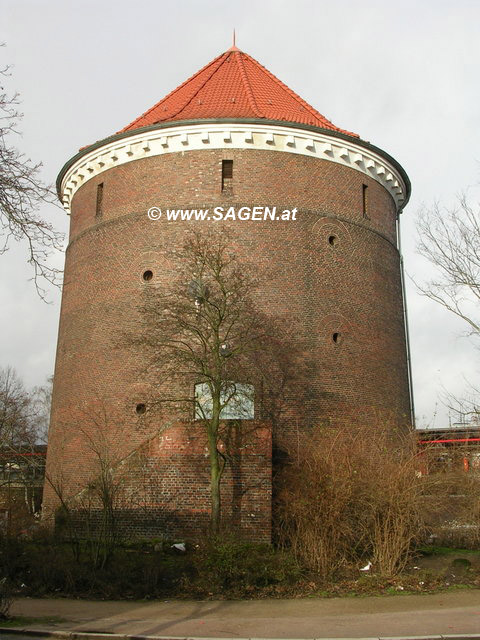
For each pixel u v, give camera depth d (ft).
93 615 43.24
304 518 56.44
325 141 85.87
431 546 66.33
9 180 32.48
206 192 81.87
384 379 84.99
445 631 37.83
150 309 71.56
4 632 38.55
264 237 80.74
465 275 67.92
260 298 78.43
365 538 57.82
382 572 54.90
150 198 83.56
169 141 84.07
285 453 73.82
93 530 68.80
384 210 92.89
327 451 60.08
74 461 79.97
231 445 66.08
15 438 106.32
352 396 80.38
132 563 54.19
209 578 52.06
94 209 89.10
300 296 80.12
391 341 88.12
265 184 82.43
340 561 56.18
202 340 67.46
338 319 81.97
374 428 75.31
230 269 78.38
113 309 82.12
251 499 64.69
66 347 87.04
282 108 91.15
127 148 86.22
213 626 39.81
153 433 75.00
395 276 92.68
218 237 77.92
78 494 72.18
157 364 73.87
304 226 82.69
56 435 84.58
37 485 109.40
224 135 82.64
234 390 68.13
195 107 89.25
